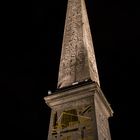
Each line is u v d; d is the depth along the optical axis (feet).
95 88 55.93
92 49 70.54
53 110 57.62
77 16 74.02
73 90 57.62
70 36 69.92
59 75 63.93
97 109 55.06
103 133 54.24
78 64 63.31
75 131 51.57
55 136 52.80
